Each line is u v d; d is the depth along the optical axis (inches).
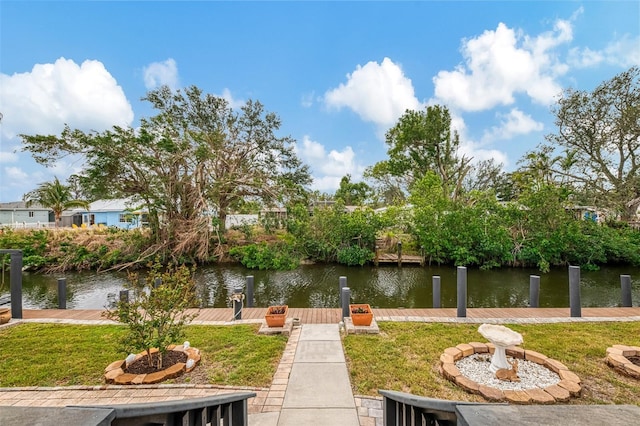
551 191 518.9
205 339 180.7
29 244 546.0
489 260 522.6
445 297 367.9
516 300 349.4
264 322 211.2
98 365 149.7
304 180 728.3
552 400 113.0
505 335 133.3
